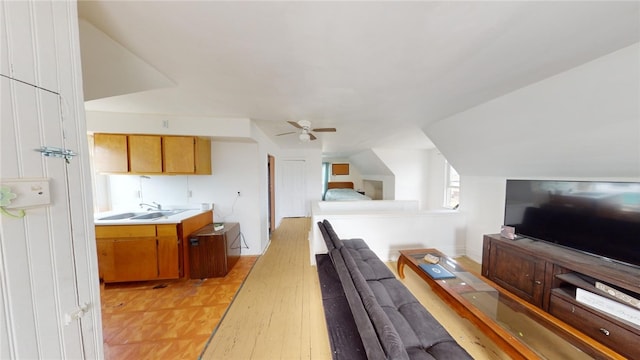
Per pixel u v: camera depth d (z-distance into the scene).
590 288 1.62
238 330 1.84
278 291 2.44
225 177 3.34
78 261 0.78
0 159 0.57
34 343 0.65
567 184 2.04
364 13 0.94
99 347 0.85
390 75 1.56
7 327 0.59
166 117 2.62
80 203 0.78
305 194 5.95
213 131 2.71
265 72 1.50
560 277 1.80
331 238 2.21
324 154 7.44
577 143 1.88
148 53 1.25
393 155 5.57
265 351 1.63
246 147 3.35
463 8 0.92
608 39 1.14
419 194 5.76
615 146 1.69
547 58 1.34
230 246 2.97
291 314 2.04
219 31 1.06
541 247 2.14
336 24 1.02
